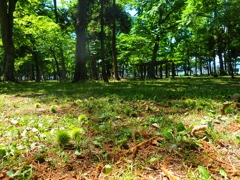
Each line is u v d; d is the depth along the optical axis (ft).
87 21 66.85
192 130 7.89
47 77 215.92
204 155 6.42
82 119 10.69
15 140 8.16
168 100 17.84
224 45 74.84
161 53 109.40
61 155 6.55
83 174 5.46
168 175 5.17
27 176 5.45
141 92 25.39
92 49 98.17
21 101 19.40
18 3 71.05
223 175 5.10
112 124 10.07
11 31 57.93
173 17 86.63
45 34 92.94
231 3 44.01
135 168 5.68
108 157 6.45
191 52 113.70
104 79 60.18
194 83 46.75
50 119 11.39
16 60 122.11
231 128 9.00
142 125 9.89
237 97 15.15
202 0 49.52
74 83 49.88
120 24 74.33
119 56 111.55
